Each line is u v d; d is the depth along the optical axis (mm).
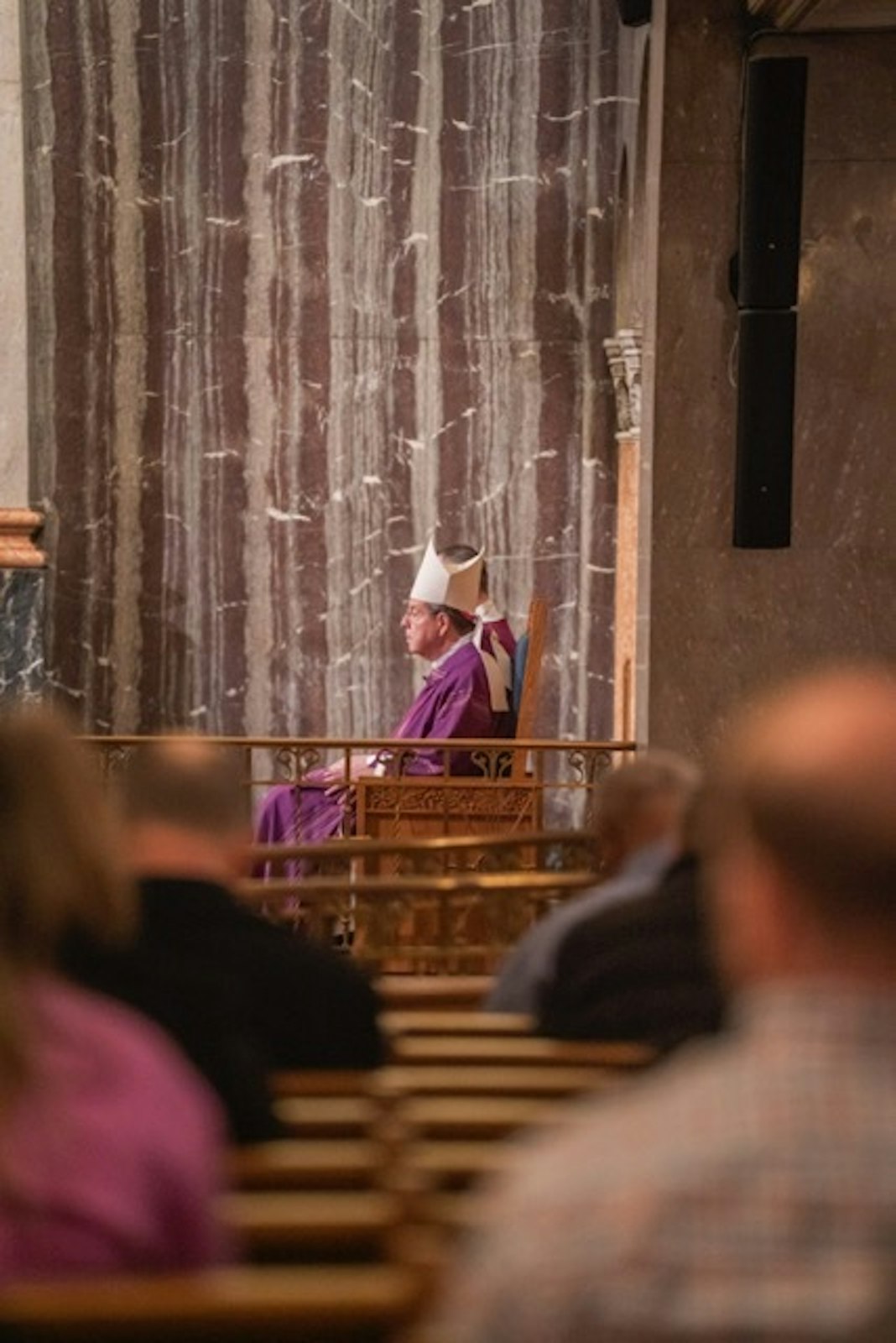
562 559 24922
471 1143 5691
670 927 7234
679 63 17406
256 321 24672
